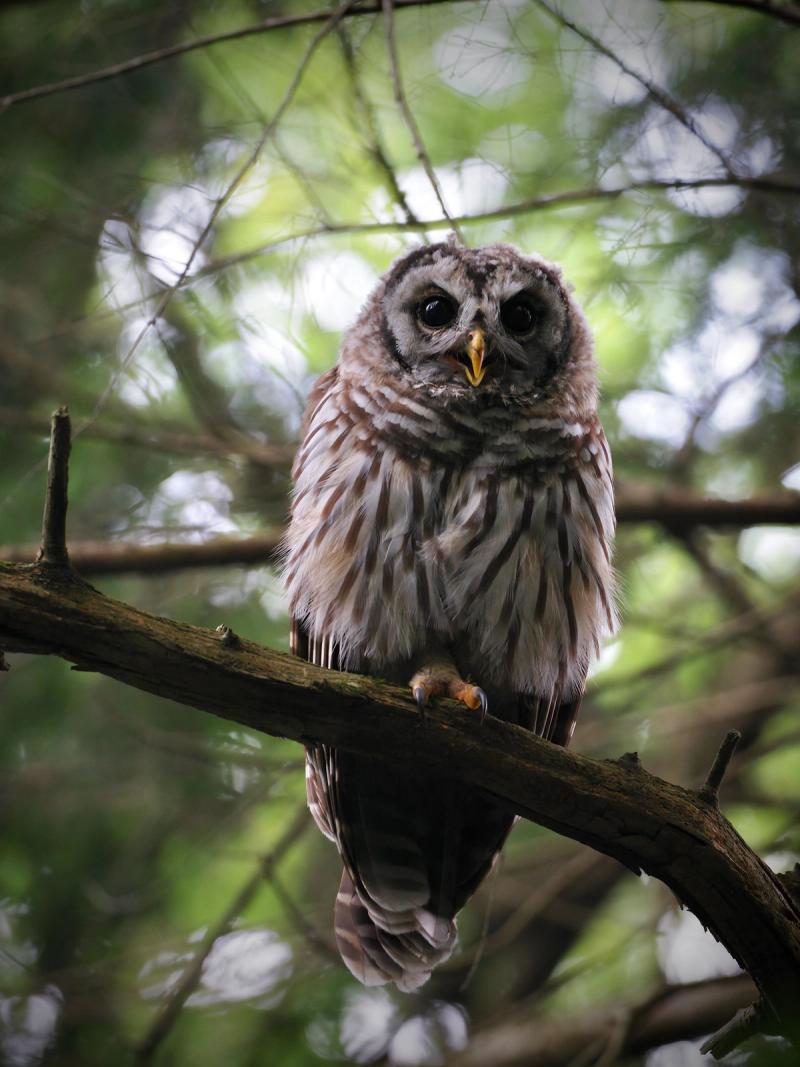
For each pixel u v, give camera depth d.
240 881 11.95
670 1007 11.91
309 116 11.20
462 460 8.48
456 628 8.43
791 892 7.22
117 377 8.09
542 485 8.49
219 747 11.90
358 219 11.06
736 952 7.00
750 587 14.27
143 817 11.77
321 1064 10.83
